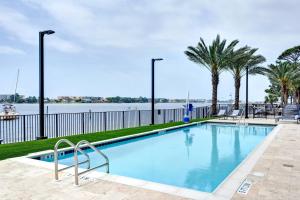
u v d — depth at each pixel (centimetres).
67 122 1303
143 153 877
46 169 545
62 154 757
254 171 524
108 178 486
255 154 679
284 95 3388
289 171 524
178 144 1044
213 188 540
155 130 1218
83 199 388
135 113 1727
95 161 755
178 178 608
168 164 735
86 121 1505
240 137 1216
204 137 1212
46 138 973
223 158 809
